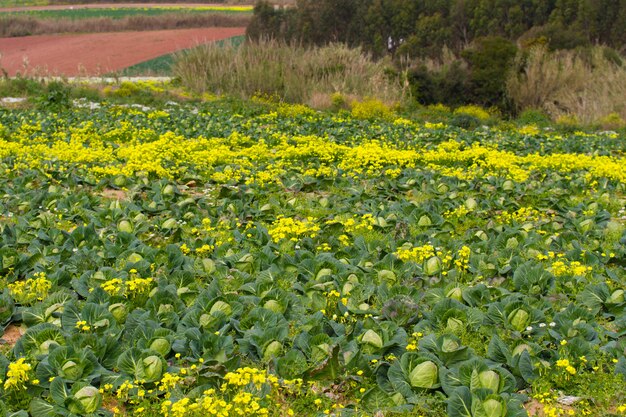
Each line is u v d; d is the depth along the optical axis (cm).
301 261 747
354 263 766
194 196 1125
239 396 464
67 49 5578
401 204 1038
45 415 477
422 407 495
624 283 758
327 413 486
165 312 612
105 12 8875
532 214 1095
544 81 2977
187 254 816
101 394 505
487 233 895
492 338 560
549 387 522
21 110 2155
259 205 1064
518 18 4550
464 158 1552
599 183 1301
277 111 2408
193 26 7194
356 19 4731
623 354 561
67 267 723
